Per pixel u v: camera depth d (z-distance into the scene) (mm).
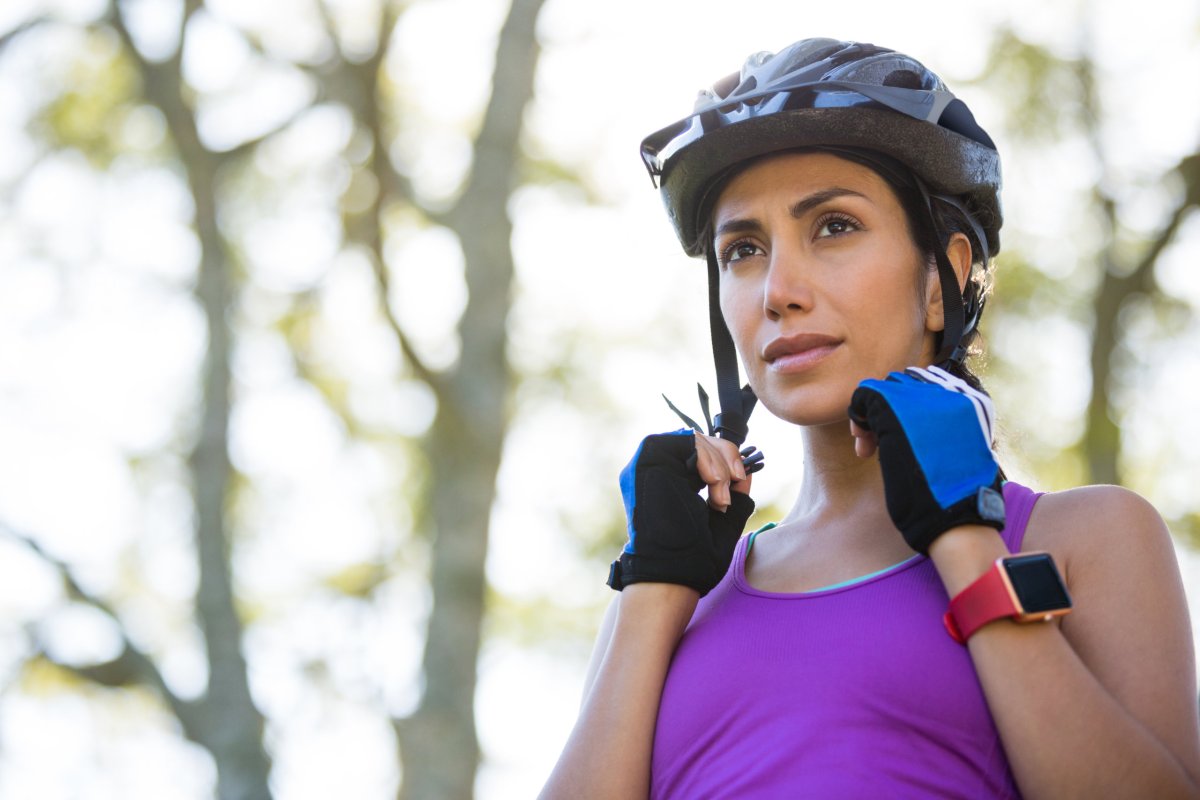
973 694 2174
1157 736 2111
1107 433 13719
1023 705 2088
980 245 2596
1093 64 14672
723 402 2674
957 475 2199
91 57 14789
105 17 14234
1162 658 2166
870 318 2430
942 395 2250
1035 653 2107
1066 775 2053
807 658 2275
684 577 2438
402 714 12453
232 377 14055
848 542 2445
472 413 12883
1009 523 2324
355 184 13602
